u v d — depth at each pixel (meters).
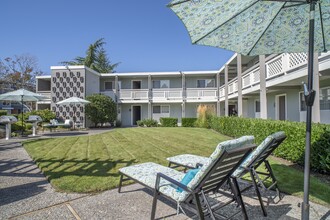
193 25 2.54
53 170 4.59
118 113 21.28
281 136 3.13
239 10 2.38
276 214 2.73
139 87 22.62
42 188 3.64
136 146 7.55
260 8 2.45
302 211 2.17
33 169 4.82
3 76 27.39
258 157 2.91
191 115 21.61
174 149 7.02
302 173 4.26
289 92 10.91
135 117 22.42
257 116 15.44
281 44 3.17
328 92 8.23
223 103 21.69
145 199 3.20
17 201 3.12
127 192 3.45
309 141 2.13
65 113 17.45
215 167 2.17
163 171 3.28
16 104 30.42
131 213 2.77
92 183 3.77
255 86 10.60
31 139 9.66
